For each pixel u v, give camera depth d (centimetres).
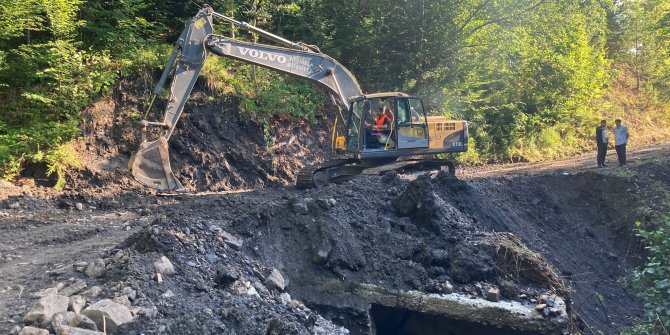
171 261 646
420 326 852
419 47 1986
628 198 1443
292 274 806
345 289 809
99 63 1390
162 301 553
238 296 623
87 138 1317
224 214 867
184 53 1128
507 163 2077
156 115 1432
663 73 3222
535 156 2181
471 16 2062
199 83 1526
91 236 878
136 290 562
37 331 461
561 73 2441
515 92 2450
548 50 2478
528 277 835
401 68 1998
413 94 1997
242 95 1592
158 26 1667
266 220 845
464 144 1355
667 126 3116
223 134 1515
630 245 1380
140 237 705
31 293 585
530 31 2322
